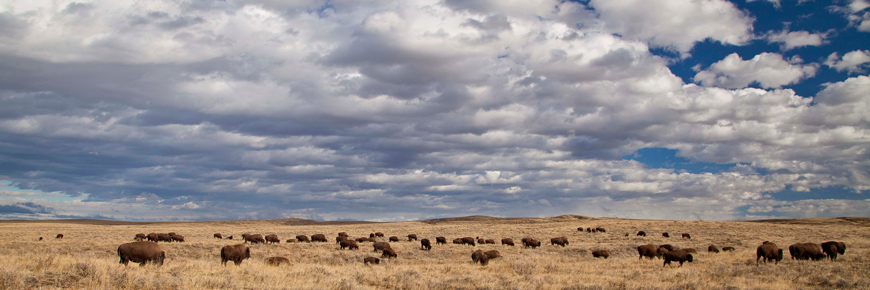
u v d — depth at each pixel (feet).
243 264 85.92
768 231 245.86
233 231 317.42
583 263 106.32
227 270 69.10
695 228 271.69
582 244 185.37
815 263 95.81
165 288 49.88
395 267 95.66
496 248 167.94
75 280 49.90
